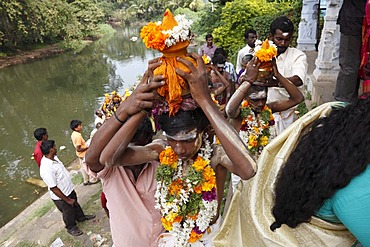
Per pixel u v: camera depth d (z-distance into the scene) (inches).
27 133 486.6
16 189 332.8
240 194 71.6
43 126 510.6
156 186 74.2
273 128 115.5
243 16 486.9
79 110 577.3
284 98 127.1
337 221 53.9
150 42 52.6
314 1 328.8
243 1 509.0
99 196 221.3
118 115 59.3
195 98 55.9
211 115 55.6
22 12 968.9
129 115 58.7
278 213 59.2
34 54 1064.2
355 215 47.3
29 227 208.1
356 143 49.1
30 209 248.1
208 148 67.3
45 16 1031.0
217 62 199.3
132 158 68.5
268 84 104.2
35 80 812.6
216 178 71.2
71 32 1162.6
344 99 163.3
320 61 227.5
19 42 1048.8
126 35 1592.0
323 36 223.0
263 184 67.7
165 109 58.6
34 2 1003.3
